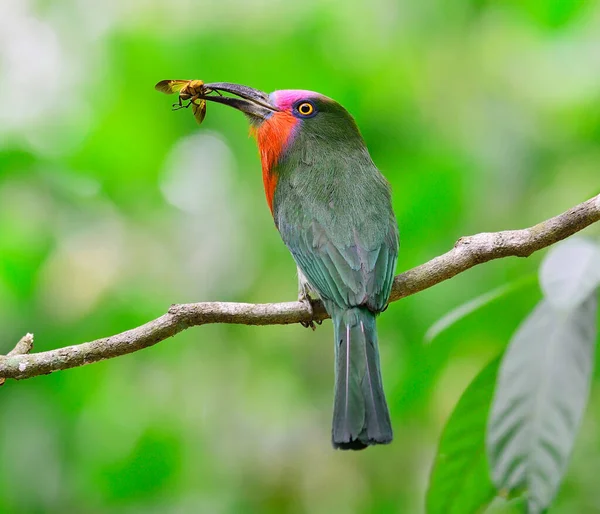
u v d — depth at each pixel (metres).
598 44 13.20
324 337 13.35
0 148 12.96
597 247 6.42
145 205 13.65
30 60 13.54
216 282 13.38
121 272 13.09
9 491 11.53
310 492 12.74
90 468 11.86
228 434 12.92
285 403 13.16
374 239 8.42
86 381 11.95
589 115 12.96
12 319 12.06
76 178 13.21
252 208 13.65
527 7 13.26
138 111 13.47
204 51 13.30
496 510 10.59
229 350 13.30
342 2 13.49
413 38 13.54
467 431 7.48
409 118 13.43
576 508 10.98
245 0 13.41
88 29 13.59
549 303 6.68
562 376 6.49
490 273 12.02
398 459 12.66
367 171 9.34
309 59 13.41
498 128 13.20
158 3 13.48
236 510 12.45
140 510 12.17
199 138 14.08
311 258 8.45
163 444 12.14
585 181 12.76
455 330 9.02
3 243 12.43
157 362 13.01
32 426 11.70
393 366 11.86
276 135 9.71
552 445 6.36
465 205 12.46
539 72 13.38
